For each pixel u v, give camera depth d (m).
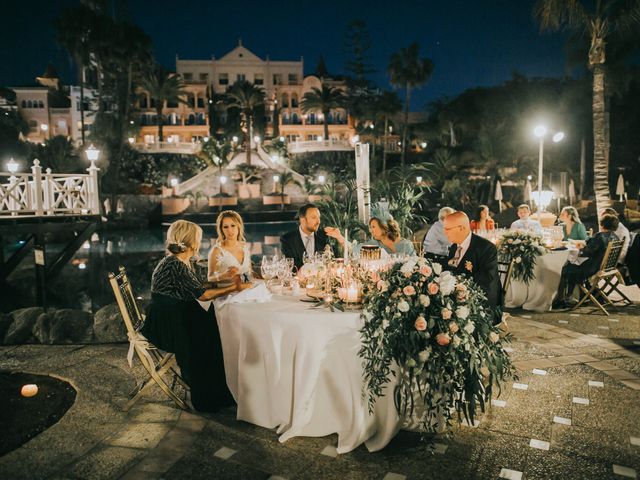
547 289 6.83
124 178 47.56
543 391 4.23
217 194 45.91
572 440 3.44
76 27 38.56
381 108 57.94
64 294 12.43
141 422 3.79
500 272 7.08
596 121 15.52
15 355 5.31
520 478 3.03
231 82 71.31
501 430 3.60
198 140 63.53
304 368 3.43
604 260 6.66
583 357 5.02
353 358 3.36
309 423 3.50
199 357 3.91
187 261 4.00
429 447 3.32
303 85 70.81
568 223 8.42
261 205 44.00
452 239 4.25
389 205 7.24
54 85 72.50
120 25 40.09
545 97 42.00
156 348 3.93
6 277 13.27
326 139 60.97
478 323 3.37
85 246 23.53
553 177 36.06
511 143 39.81
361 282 3.60
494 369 3.43
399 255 3.91
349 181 7.04
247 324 3.65
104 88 57.25
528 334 5.80
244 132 62.03
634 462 3.16
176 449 3.40
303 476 3.08
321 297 3.70
